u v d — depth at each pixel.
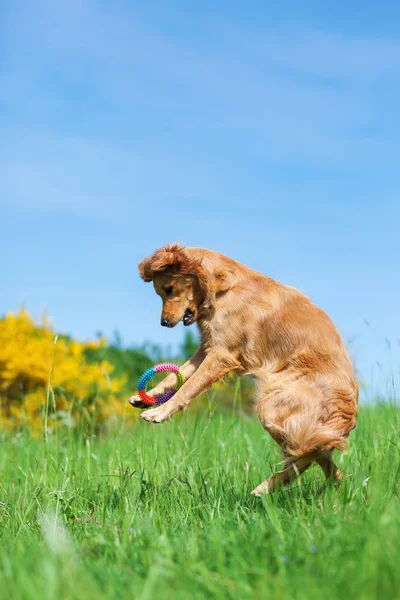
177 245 6.95
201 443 8.22
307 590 3.30
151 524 5.33
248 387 13.87
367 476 5.96
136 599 3.28
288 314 6.66
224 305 6.80
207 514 5.74
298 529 4.47
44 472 7.49
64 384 14.43
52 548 4.25
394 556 3.56
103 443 9.52
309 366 6.39
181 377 6.93
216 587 3.52
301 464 6.32
